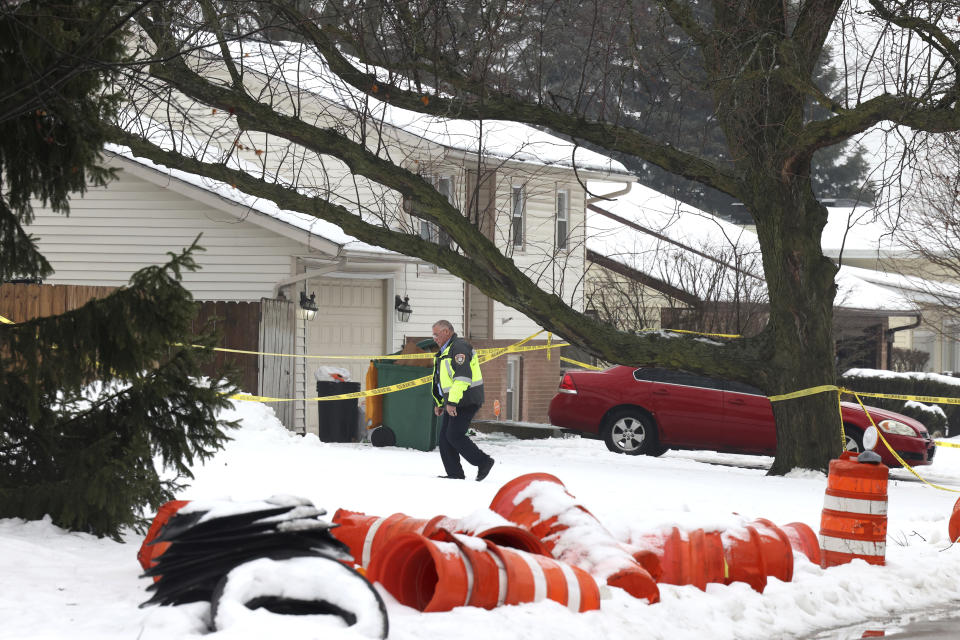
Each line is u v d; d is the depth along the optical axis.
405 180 31.11
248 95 29.23
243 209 41.66
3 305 36.25
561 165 54.50
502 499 14.59
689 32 31.75
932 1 26.69
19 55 14.19
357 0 28.03
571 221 57.66
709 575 14.45
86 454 14.88
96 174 15.53
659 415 37.31
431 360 36.69
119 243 43.09
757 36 29.31
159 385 15.10
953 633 13.51
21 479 15.29
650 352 32.44
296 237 40.97
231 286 42.53
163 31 22.38
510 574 12.06
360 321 47.56
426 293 50.62
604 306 54.22
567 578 12.41
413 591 12.47
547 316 32.06
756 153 32.38
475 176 51.84
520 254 54.88
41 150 15.14
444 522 13.62
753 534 14.90
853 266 85.44
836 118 29.69
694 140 64.12
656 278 55.12
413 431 35.72
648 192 80.31
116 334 14.34
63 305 36.44
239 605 10.07
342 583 10.36
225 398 15.55
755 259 56.69
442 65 30.20
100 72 15.45
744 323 52.75
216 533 11.11
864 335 70.81
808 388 31.97
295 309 42.69
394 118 48.81
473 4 30.20
